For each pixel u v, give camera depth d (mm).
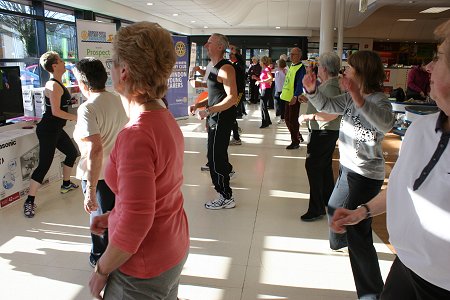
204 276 2738
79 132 2242
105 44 7012
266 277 2740
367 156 2201
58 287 2596
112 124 2312
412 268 1146
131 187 1108
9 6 5945
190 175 5191
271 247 3189
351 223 1535
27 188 4309
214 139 3818
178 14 11578
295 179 5066
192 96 13648
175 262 1278
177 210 1292
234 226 3594
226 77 3611
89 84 2316
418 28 17094
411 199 1122
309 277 2748
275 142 7375
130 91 1202
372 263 2189
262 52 17156
